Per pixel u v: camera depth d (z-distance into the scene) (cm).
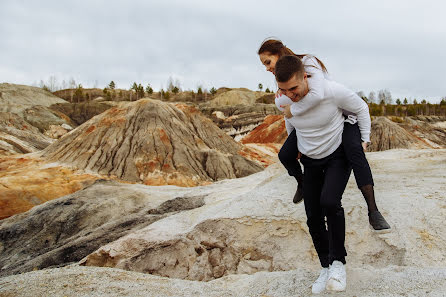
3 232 1223
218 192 1135
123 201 1274
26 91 7600
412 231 491
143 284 362
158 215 1003
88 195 1344
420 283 286
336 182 287
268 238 586
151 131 3231
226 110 6912
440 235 474
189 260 597
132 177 2717
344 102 282
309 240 557
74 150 2977
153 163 2873
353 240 513
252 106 6862
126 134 3197
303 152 306
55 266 847
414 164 845
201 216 738
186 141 3309
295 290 328
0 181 2031
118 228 980
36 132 4959
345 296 286
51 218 1226
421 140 5419
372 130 5459
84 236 981
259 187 784
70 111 7069
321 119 284
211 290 356
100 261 635
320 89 275
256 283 371
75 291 334
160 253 605
